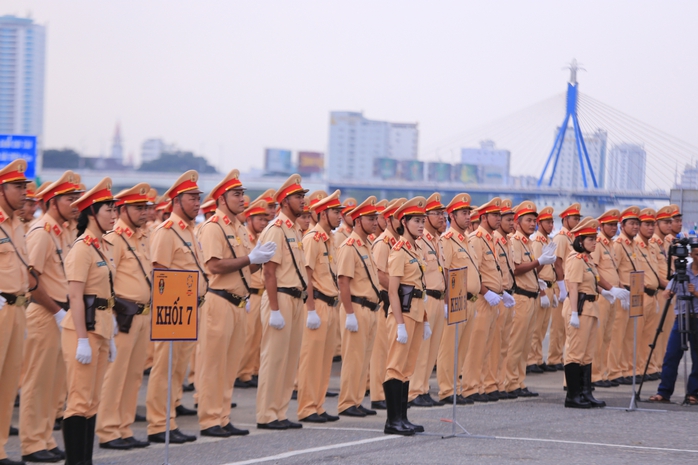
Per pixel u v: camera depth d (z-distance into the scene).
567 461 8.45
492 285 12.99
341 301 11.45
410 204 10.13
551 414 11.59
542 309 16.59
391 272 9.91
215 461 8.37
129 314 9.15
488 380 13.22
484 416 11.36
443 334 12.67
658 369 16.64
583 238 12.35
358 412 11.45
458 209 12.77
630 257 15.69
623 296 13.84
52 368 8.84
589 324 12.26
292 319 10.40
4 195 8.27
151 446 9.23
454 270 9.96
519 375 13.71
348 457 8.54
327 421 10.98
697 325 12.83
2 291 8.17
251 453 8.77
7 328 8.19
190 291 8.03
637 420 11.20
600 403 12.31
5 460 8.39
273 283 10.13
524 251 13.88
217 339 9.76
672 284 13.17
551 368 17.09
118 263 9.20
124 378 9.18
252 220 13.74
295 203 10.54
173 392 9.58
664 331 16.78
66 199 9.26
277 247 10.27
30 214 11.44
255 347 14.34
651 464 8.37
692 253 13.08
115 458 8.56
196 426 10.75
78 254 8.16
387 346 12.22
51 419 9.04
